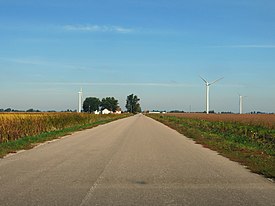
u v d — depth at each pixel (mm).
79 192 10297
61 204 8953
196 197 9734
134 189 10727
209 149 22234
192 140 28938
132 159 17375
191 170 14219
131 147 23156
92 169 14359
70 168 14594
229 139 29906
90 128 48156
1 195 9883
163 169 14422
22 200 9336
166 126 54250
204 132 38938
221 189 10766
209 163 16188
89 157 18109
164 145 24625
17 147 22703
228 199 9516
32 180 12047
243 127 43844
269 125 44406
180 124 60562
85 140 28594
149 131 41125
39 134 34625
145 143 26031
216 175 13125
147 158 17781
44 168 14578
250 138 31516
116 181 11914
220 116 75438
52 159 17328
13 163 16016
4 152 19828
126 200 9383
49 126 41531
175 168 14695
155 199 9492
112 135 34438
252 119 55688
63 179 12227
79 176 12797
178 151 21016
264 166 15094
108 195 9938
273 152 20703
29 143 25562
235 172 13805
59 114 49625
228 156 18688
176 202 9180
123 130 43156
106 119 92188
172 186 11172
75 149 21906
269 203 9117
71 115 54562
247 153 20172
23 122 34344
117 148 22516
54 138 30328
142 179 12289
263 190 10648
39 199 9453
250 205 8906
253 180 12195
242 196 9867
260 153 20219
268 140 29938
